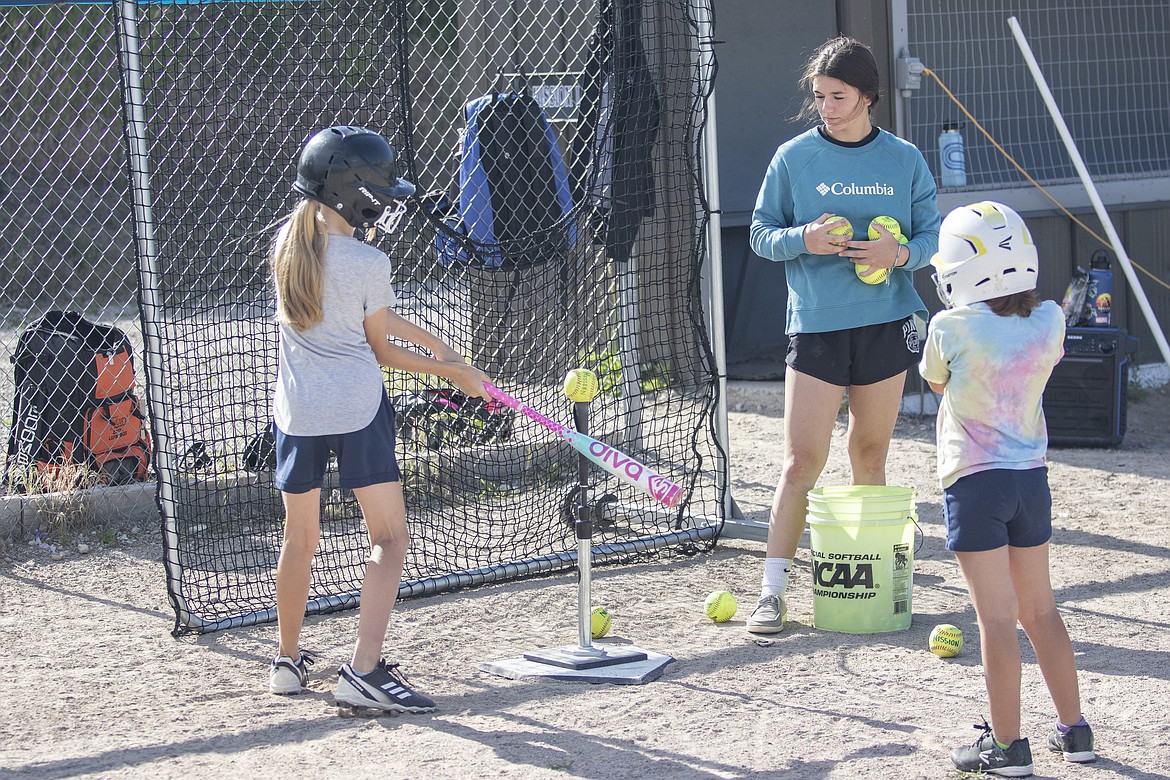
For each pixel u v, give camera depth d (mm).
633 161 6453
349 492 6605
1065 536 6148
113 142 13977
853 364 4957
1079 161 8297
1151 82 9969
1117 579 5430
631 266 6875
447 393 7102
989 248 3539
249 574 5645
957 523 3521
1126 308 9539
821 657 4535
